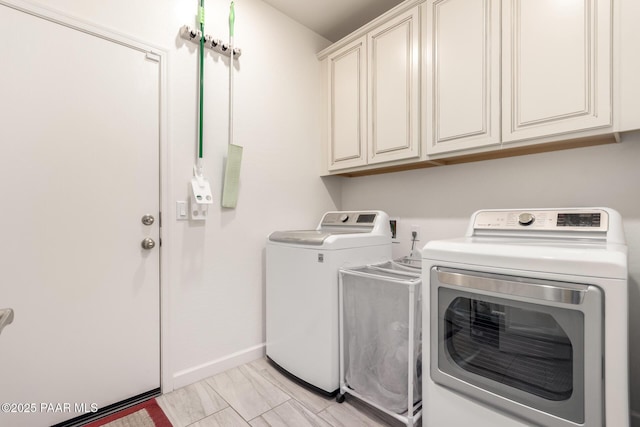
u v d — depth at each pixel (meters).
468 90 1.61
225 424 1.42
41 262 1.32
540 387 0.99
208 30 1.83
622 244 1.12
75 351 1.41
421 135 1.83
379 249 1.87
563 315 0.92
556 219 1.33
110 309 1.50
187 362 1.75
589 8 1.26
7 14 1.25
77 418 1.41
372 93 2.07
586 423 0.88
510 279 1.02
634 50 1.17
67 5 1.38
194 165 1.78
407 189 2.26
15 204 1.26
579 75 1.28
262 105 2.11
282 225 2.23
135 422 1.42
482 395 1.08
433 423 1.22
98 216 1.46
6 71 1.24
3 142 1.24
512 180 1.78
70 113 1.39
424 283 1.25
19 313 1.28
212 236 1.86
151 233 1.62
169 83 1.68
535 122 1.40
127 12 1.55
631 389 1.41
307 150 2.41
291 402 1.59
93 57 1.45
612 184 1.47
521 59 1.43
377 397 1.46
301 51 2.37
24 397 1.29
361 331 1.54
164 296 1.66
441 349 1.19
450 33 1.67
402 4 1.86
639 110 1.16
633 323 1.41
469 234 1.54
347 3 2.13
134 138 1.57
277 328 1.90
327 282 1.59
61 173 1.37
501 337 1.09
